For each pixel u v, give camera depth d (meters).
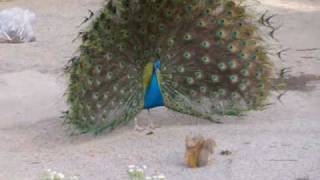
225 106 10.55
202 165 8.99
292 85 12.88
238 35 10.42
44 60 15.42
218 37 10.34
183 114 11.07
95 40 10.09
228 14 10.43
